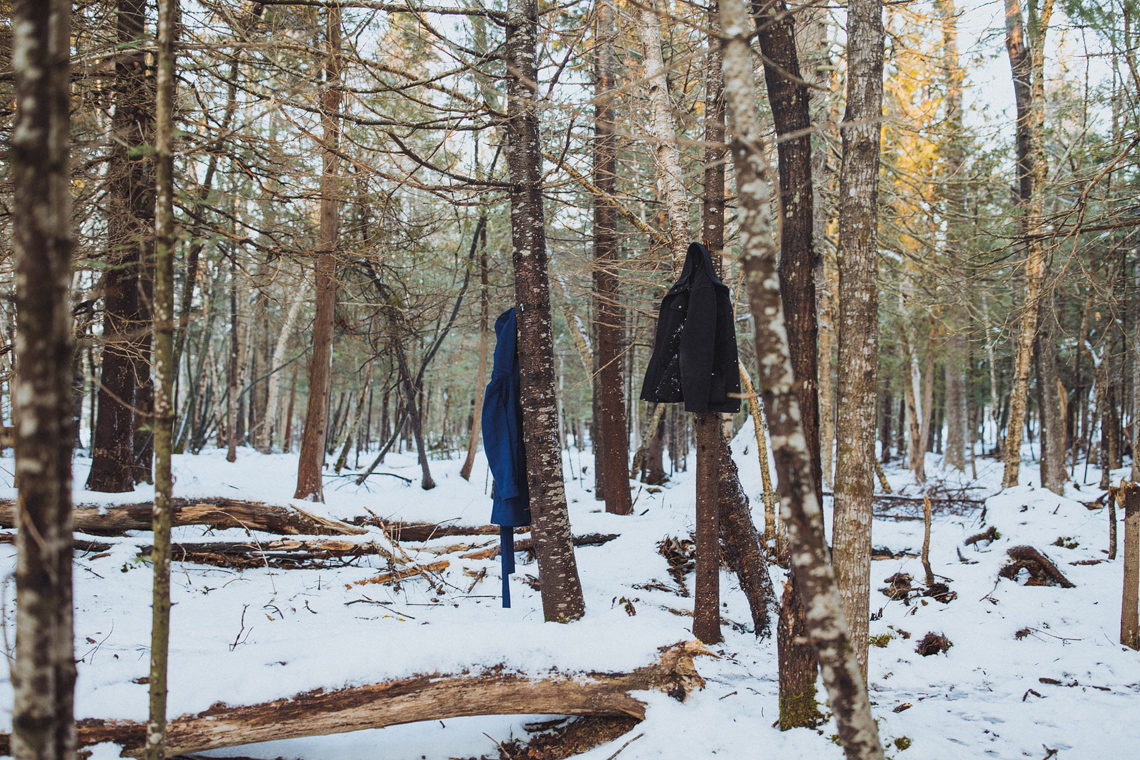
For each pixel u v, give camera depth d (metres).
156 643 2.04
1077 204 5.91
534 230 4.81
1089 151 7.00
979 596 6.18
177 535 6.66
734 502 5.55
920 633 5.40
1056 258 9.95
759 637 5.28
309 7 5.16
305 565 6.55
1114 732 3.70
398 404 19.69
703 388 4.24
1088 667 4.74
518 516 4.95
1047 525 7.48
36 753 1.46
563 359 21.73
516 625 3.73
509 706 3.44
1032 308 9.48
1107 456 13.87
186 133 4.91
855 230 3.33
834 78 9.78
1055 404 11.96
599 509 10.06
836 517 3.39
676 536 7.71
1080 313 15.20
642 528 8.13
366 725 3.26
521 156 4.84
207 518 6.75
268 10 5.79
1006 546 7.20
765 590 5.39
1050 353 11.98
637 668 3.57
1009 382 25.31
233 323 18.33
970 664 4.94
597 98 3.29
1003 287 10.98
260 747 3.39
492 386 4.97
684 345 4.30
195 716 3.02
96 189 5.54
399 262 10.62
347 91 4.26
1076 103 8.49
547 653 3.56
